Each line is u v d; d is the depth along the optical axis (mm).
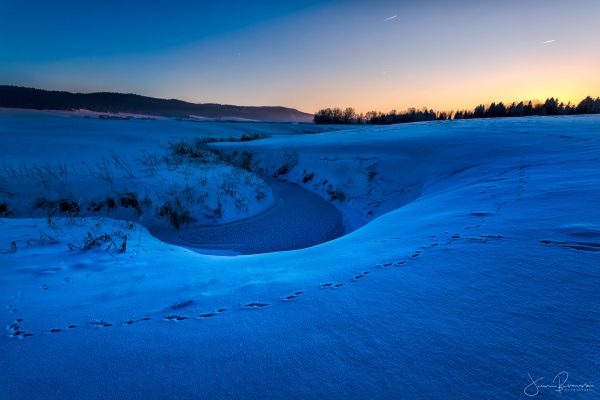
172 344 1488
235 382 1166
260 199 9938
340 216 8617
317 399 1044
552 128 13078
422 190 7875
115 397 1146
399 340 1312
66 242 4000
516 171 5801
